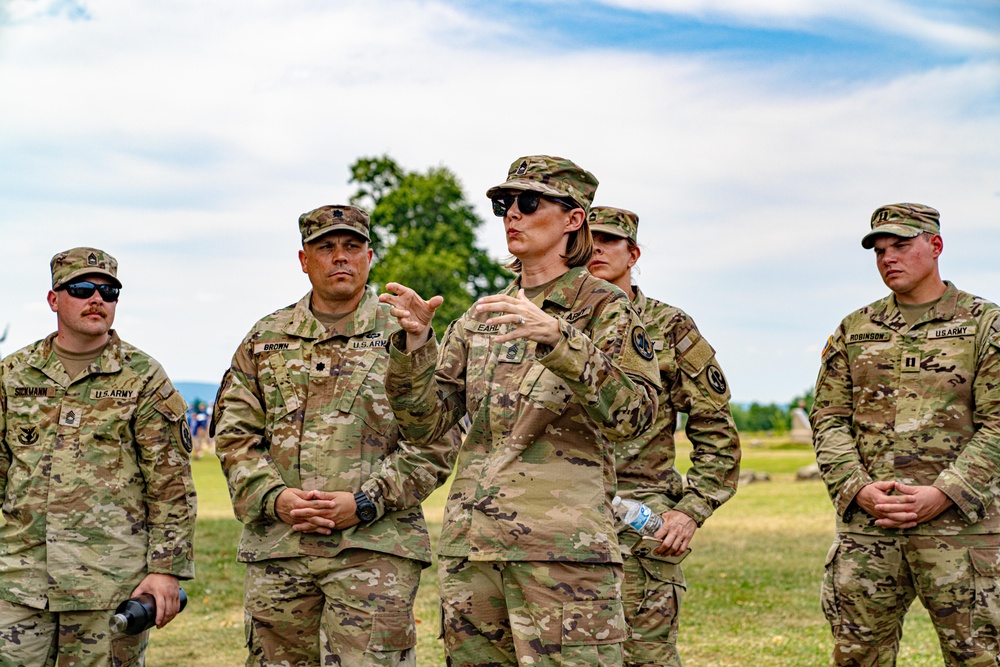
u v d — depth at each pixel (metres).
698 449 5.17
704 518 5.04
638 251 5.55
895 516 5.19
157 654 7.38
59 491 5.16
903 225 5.40
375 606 4.76
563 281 3.93
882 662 5.47
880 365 5.48
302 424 4.98
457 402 4.05
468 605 3.79
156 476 5.27
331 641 4.78
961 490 5.12
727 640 7.89
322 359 5.03
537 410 3.70
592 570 3.66
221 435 5.00
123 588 5.18
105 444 5.24
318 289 5.14
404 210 41.19
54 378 5.28
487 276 42.44
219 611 8.76
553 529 3.63
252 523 4.92
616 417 3.55
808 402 47.00
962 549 5.17
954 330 5.36
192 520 5.34
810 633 8.12
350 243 5.10
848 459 5.46
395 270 38.88
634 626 5.00
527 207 3.88
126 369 5.34
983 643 5.18
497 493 3.70
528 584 3.64
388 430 4.98
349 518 4.77
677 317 5.29
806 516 16.41
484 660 3.82
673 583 5.08
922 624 8.50
